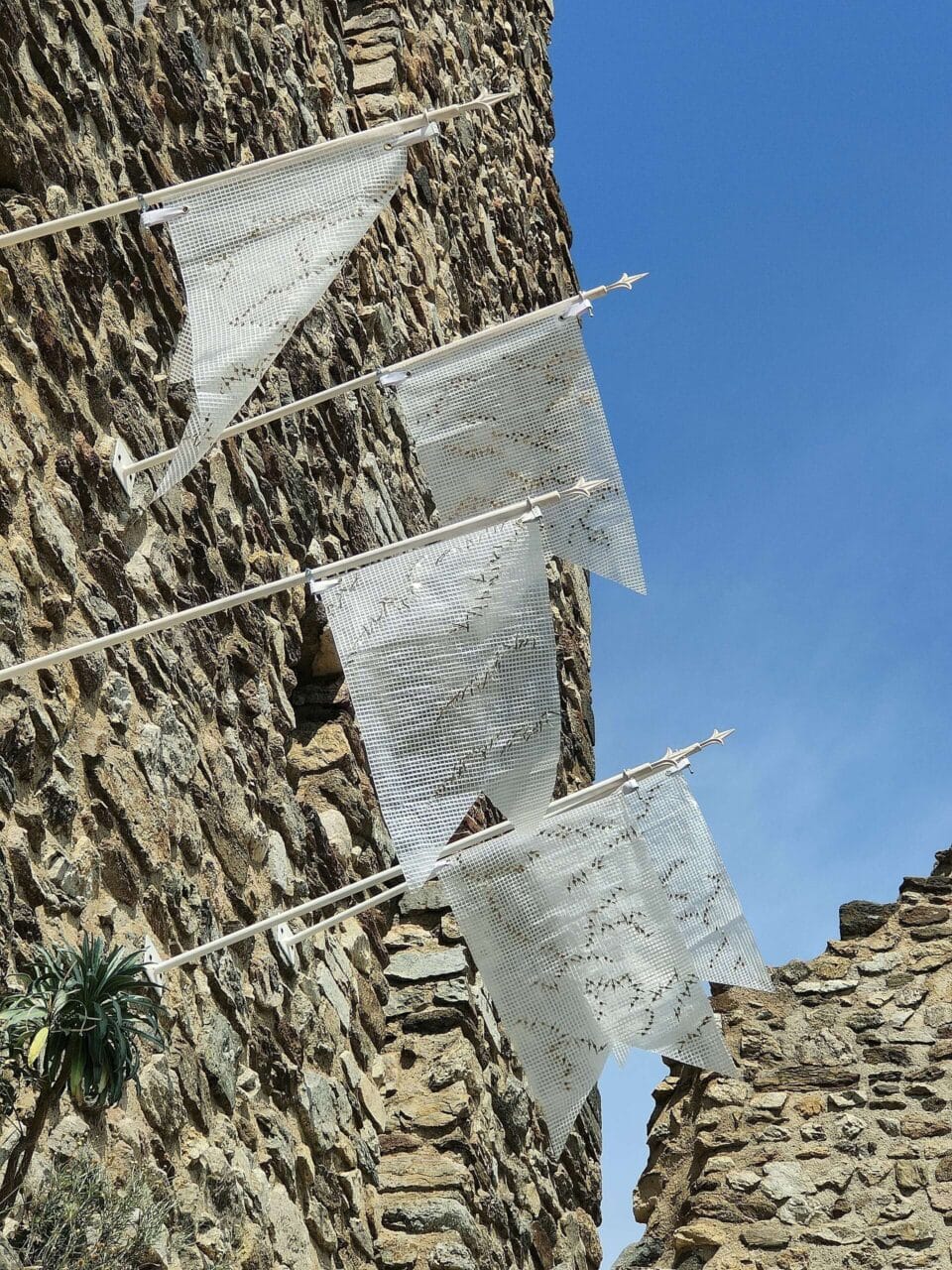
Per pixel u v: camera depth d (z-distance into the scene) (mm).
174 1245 6445
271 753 8883
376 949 9922
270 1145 7715
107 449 7672
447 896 6961
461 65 15234
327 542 10273
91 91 8195
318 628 9969
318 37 12227
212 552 8609
